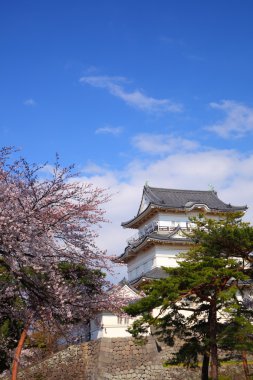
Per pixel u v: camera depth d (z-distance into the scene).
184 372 30.23
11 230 12.71
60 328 16.12
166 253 42.66
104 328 32.16
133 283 39.59
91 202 15.04
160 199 45.91
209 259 21.20
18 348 17.38
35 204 13.99
